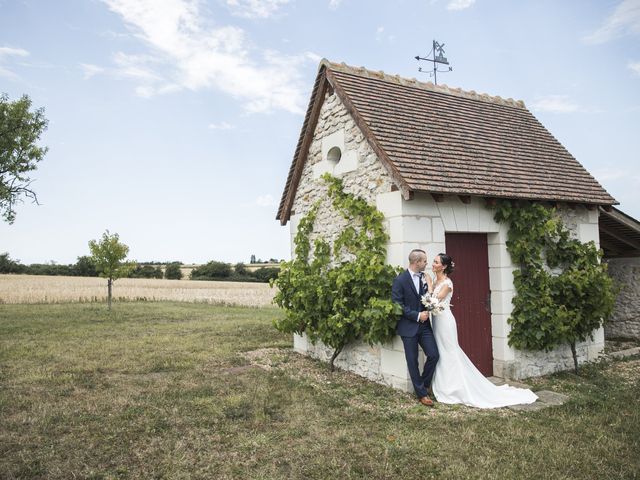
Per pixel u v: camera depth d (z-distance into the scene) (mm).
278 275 9742
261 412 5984
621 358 9352
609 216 9875
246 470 4406
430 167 7430
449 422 5707
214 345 11273
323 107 9297
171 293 31469
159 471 4367
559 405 6336
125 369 8609
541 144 10117
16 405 6273
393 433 5340
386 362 7516
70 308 21469
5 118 19859
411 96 9391
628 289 11273
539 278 8023
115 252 20797
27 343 11406
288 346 11203
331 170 9055
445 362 6598
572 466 4406
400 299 6719
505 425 5551
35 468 4383
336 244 8398
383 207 7488
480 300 8039
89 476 4258
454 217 7594
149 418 5793
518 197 7836
